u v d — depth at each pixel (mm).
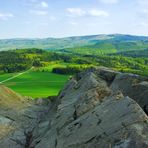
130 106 24453
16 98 53281
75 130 26203
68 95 40312
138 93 34312
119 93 28891
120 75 41344
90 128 24875
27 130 38094
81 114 29859
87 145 22859
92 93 32812
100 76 44719
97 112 26938
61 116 32375
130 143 20219
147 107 31469
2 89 53656
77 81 48688
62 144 25250
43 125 37406
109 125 23547
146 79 39000
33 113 45406
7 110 45406
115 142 21141
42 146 27781
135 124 22016
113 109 25703
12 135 36438
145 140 19969
